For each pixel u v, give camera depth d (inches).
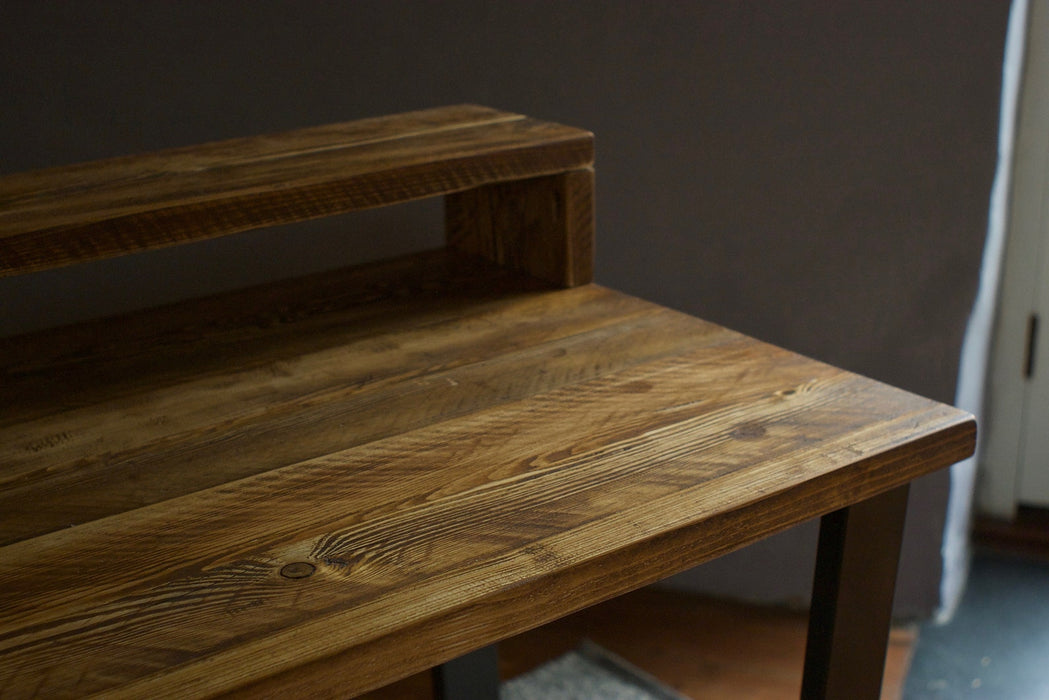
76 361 43.6
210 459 34.9
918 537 77.9
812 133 70.8
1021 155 76.2
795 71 69.4
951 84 67.6
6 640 25.9
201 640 25.8
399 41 67.6
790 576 80.9
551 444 35.0
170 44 63.7
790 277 75.0
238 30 64.6
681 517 30.5
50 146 63.7
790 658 76.1
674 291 76.4
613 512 30.8
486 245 54.4
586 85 70.4
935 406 37.2
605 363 41.3
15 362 43.6
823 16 67.7
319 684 25.6
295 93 67.1
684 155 72.2
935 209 70.9
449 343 43.9
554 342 43.6
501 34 68.6
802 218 73.1
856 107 69.6
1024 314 80.7
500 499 31.7
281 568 28.6
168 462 34.8
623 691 72.3
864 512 37.4
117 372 42.3
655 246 74.9
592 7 68.3
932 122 68.8
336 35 66.5
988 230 70.3
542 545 29.3
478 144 47.2
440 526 30.4
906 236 72.2
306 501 32.0
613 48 69.4
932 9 66.1
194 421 37.8
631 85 70.4
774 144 71.4
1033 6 72.1
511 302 48.4
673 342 43.3
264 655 25.2
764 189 72.7
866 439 34.9
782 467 33.1
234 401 39.2
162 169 45.4
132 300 67.2
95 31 62.1
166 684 24.3
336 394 39.4
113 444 36.3
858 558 38.4
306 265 70.7
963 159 69.1
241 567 28.7
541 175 48.6
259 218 41.8
